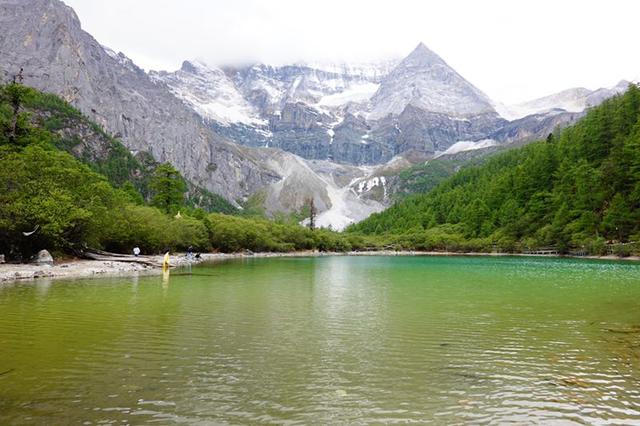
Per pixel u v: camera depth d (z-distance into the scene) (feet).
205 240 385.29
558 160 539.29
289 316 88.17
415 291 134.10
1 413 38.52
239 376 50.08
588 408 41.81
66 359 55.21
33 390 44.34
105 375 49.42
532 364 55.88
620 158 406.21
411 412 40.42
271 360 56.75
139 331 71.51
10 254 177.58
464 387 47.34
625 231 366.84
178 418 38.27
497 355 59.98
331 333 73.00
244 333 72.08
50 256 176.96
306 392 45.24
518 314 91.71
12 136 224.33
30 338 65.51
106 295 109.29
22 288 118.93
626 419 39.29
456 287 146.61
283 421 38.09
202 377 49.52
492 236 547.08
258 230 484.33
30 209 165.78
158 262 217.36
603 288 142.10
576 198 439.63
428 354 60.49
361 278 183.11
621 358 58.95
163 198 420.77
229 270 212.23
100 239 234.58
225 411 40.01
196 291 123.34
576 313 93.91
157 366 53.31
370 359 57.62
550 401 43.45
